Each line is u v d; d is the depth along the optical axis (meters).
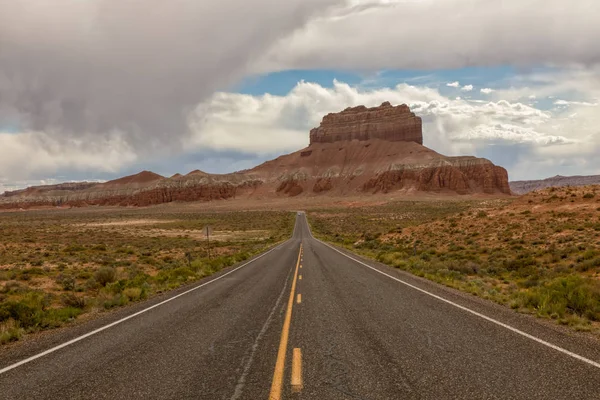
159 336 8.37
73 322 10.79
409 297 12.56
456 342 7.35
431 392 5.06
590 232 28.53
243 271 22.53
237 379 5.63
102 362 6.66
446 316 9.66
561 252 23.86
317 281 16.81
